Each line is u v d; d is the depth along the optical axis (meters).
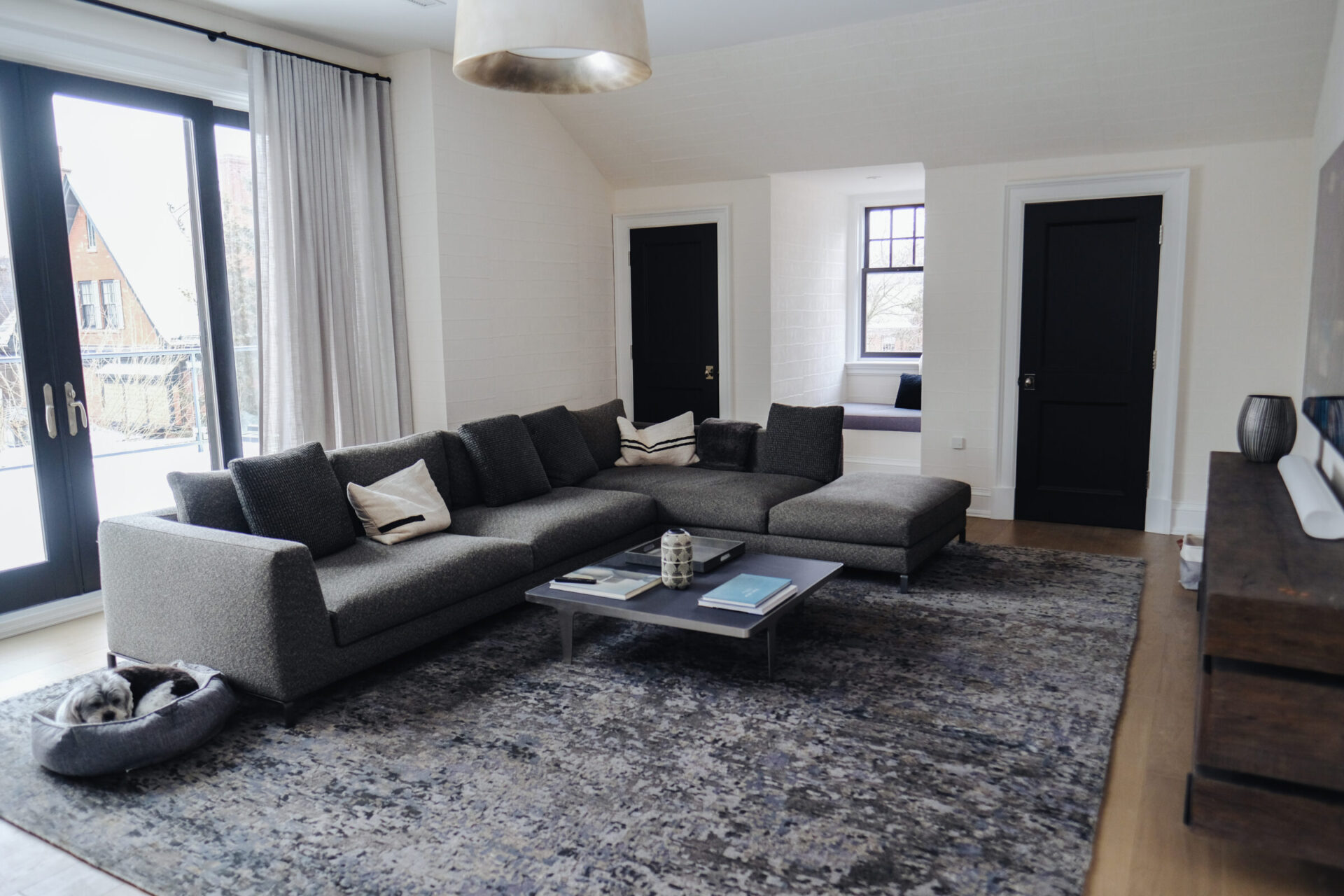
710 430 5.42
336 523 3.60
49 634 3.78
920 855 2.13
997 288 5.48
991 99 4.89
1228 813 1.97
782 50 4.88
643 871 2.08
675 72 5.23
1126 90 4.63
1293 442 3.57
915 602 4.01
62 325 3.87
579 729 2.82
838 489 4.58
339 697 3.08
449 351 5.06
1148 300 5.11
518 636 3.68
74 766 2.49
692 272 6.38
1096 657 3.34
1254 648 1.91
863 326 7.87
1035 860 2.11
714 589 3.32
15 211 3.70
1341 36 3.65
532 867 2.10
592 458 5.19
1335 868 2.10
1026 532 5.31
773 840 2.20
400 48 4.84
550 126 5.79
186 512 3.29
